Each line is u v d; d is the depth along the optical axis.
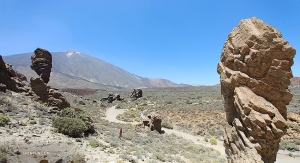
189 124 47.94
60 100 28.20
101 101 93.62
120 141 22.75
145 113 63.53
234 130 10.73
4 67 26.89
